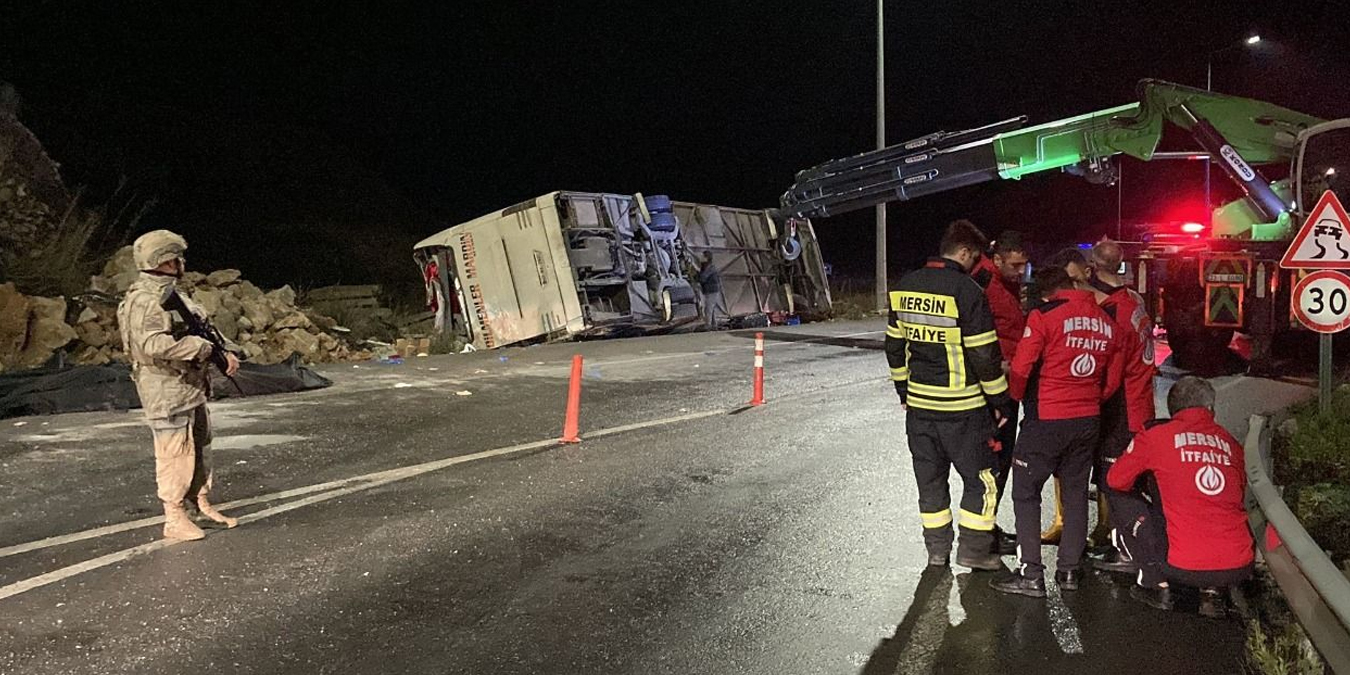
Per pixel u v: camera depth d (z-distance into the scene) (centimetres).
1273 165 1420
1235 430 966
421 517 684
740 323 2295
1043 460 550
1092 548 627
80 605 518
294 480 777
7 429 929
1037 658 480
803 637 500
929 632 508
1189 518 522
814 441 952
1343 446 715
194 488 644
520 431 989
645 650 481
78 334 1325
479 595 546
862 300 2966
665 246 2122
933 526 595
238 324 1513
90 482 748
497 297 1953
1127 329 576
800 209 1828
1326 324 798
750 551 626
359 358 1656
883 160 1725
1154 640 502
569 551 621
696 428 1013
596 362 1567
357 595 542
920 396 578
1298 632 470
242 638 484
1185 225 1700
